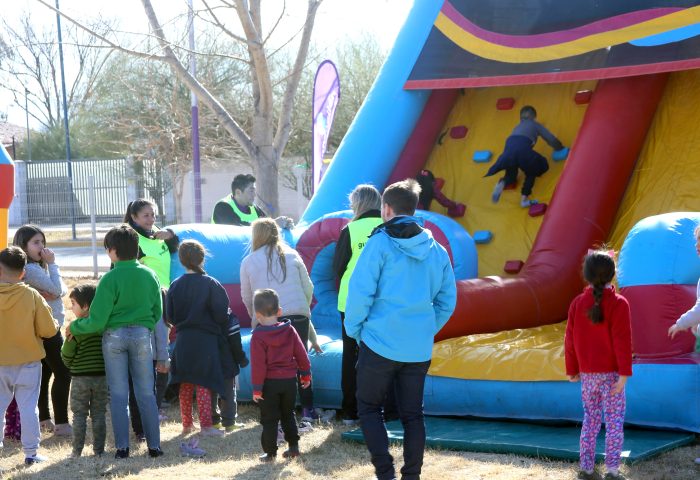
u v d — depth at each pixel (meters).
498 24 9.29
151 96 31.62
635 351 5.90
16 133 49.16
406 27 10.02
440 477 5.12
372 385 4.68
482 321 7.17
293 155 33.91
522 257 8.53
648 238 5.97
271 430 5.68
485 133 9.58
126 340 5.75
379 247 4.61
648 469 5.12
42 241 6.67
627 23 8.49
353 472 5.37
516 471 5.20
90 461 5.77
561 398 6.09
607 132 8.34
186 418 6.54
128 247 5.76
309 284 6.61
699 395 5.66
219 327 6.36
